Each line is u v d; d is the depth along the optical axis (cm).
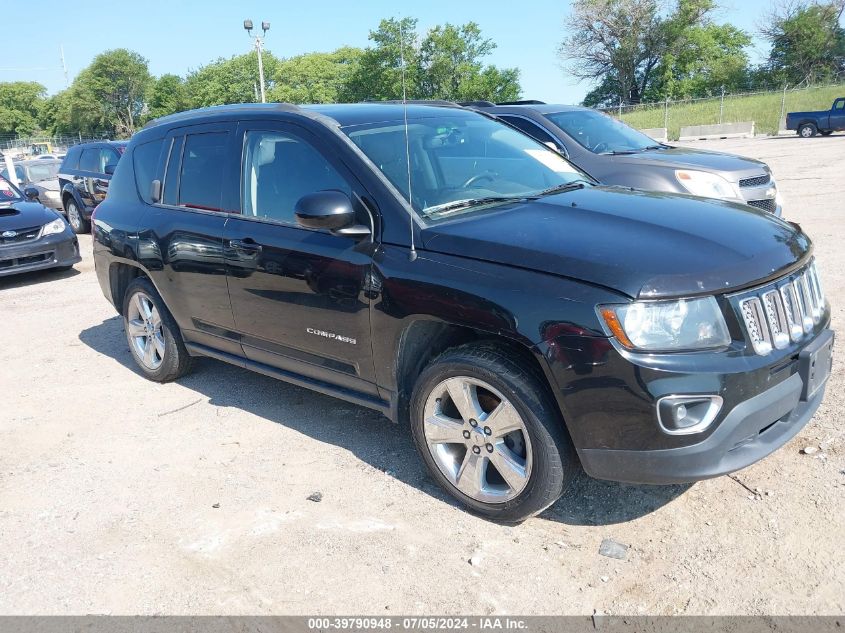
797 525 299
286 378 414
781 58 5872
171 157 478
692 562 284
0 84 12962
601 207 342
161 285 477
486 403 317
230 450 409
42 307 804
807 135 2750
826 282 631
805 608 255
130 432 443
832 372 440
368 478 368
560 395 281
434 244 322
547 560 293
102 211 538
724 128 3228
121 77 10494
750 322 276
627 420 271
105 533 333
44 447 429
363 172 355
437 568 293
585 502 332
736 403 269
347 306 352
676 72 6338
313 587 286
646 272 272
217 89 8594
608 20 6056
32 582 300
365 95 6731
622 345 266
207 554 312
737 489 329
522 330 285
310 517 335
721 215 335
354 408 458
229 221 419
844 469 334
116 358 597
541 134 819
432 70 6238
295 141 391
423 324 335
